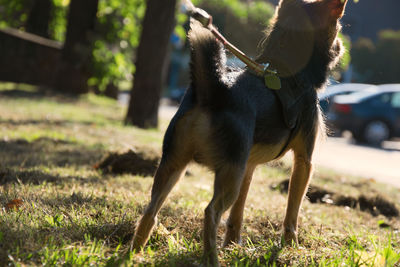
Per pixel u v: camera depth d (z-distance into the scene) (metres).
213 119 3.48
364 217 6.17
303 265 3.73
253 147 3.82
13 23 23.28
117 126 11.76
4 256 3.27
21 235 3.62
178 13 18.23
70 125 10.91
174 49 35.97
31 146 8.04
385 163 12.91
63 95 17.19
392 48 34.03
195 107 3.54
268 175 8.11
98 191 5.45
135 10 19.53
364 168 11.73
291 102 3.96
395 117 16.97
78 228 4.01
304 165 4.27
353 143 17.09
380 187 8.48
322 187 7.16
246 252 3.90
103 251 3.58
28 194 4.93
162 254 3.71
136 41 19.69
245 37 25.22
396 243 4.77
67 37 17.75
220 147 3.48
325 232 4.86
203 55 3.49
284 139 4.01
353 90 19.05
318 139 4.37
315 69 4.30
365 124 16.97
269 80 3.84
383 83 34.03
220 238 4.60
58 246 3.53
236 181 3.52
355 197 6.88
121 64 18.72
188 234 4.36
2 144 7.87
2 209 4.38
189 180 6.95
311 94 4.21
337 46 4.54
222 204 3.52
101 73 18.03
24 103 14.07
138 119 12.77
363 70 34.12
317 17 4.26
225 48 3.83
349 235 4.68
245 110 3.59
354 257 3.87
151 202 3.59
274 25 4.36
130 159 6.91
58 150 7.90
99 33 18.52
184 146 3.58
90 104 16.47
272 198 6.35
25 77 19.59
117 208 4.75
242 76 3.83
